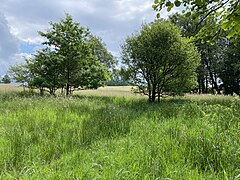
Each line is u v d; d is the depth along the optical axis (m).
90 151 4.23
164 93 15.62
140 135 4.72
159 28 14.23
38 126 5.54
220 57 38.75
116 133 5.14
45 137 4.75
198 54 14.80
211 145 3.82
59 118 6.80
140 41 14.52
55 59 16.55
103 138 4.91
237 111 5.76
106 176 2.96
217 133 4.22
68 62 17.08
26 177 3.01
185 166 3.24
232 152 3.59
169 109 8.20
